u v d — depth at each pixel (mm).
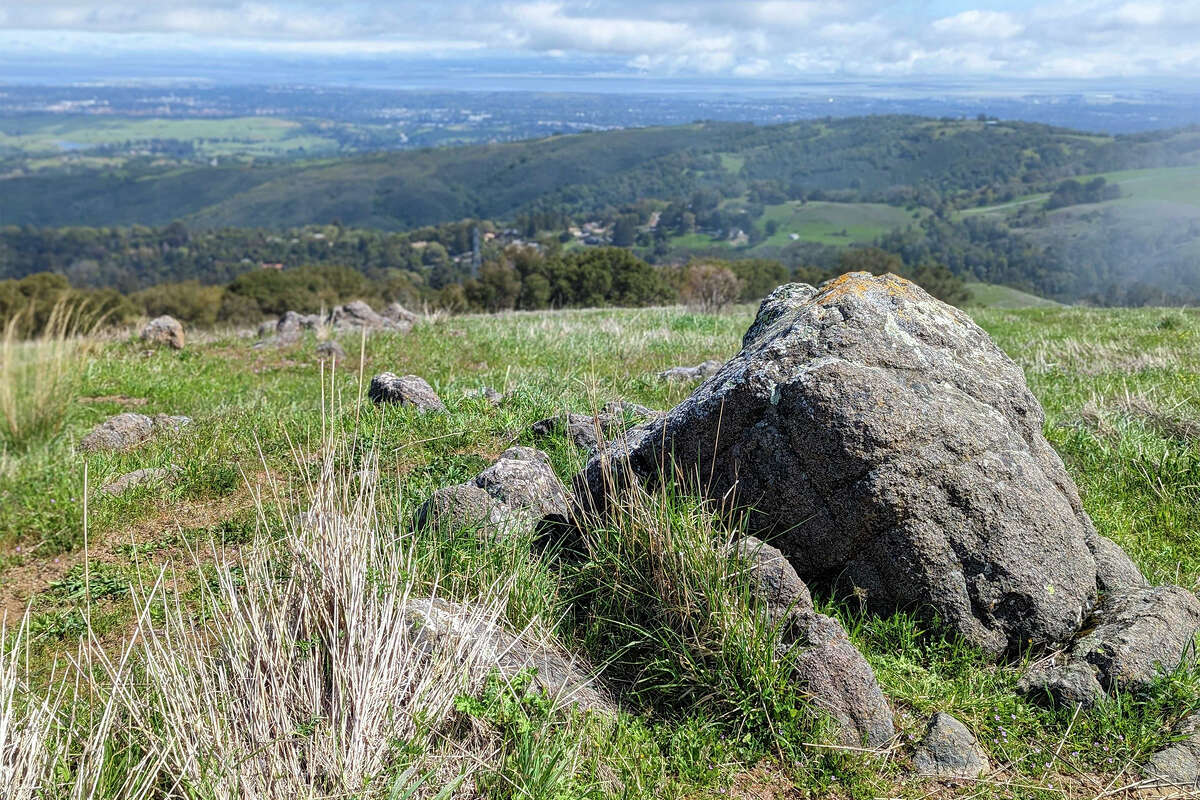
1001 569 3805
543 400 7680
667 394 8461
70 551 5406
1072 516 4070
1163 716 3416
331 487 3791
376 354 11602
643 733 3375
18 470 6648
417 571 3986
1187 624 3756
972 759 3252
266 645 3125
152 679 3244
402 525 4406
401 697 3127
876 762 3244
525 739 2953
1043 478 4074
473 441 6719
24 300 45969
